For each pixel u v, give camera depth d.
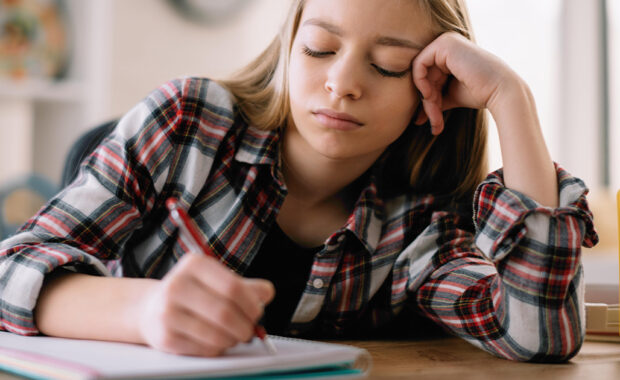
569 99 4.36
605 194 4.05
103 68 2.87
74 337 0.73
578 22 4.33
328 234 1.07
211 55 3.18
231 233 1.00
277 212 1.02
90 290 0.74
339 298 1.03
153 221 1.02
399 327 1.12
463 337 0.95
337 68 0.87
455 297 0.96
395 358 0.83
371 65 0.89
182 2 3.08
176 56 3.08
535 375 0.75
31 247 0.81
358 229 1.03
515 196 0.86
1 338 0.73
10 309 0.76
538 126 0.93
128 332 0.68
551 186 0.89
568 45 4.33
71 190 0.93
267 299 0.62
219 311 0.60
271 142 1.02
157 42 3.03
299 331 1.04
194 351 0.60
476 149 1.10
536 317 0.85
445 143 1.10
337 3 0.87
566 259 0.85
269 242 1.03
